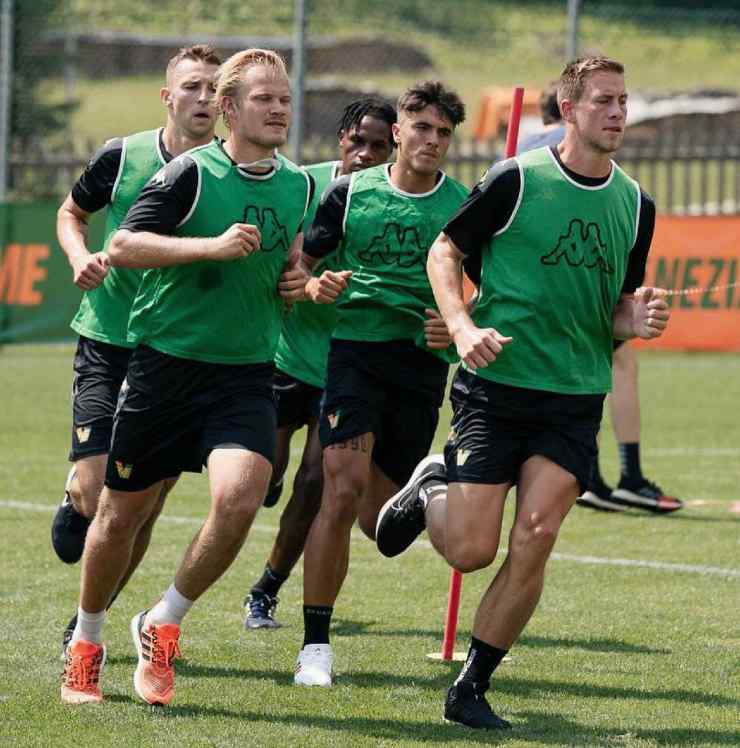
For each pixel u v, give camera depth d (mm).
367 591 25469
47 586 25312
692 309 56469
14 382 53438
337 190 21500
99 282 18500
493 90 97125
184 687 19359
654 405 49562
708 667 20641
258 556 28422
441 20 121750
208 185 17859
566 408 17812
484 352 16859
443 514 18844
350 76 113812
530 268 17688
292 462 39531
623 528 31234
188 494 34781
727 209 78750
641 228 18188
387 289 21094
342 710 18344
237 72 17906
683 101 99625
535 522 17375
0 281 57438
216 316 17906
